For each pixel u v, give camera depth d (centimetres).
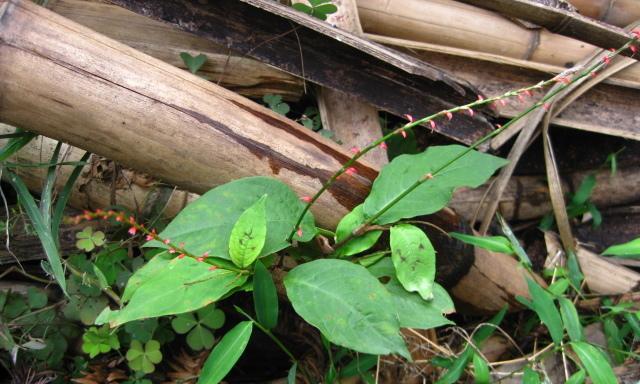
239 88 72
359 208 56
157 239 46
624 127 75
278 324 68
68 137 53
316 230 54
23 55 49
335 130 73
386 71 66
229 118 54
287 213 52
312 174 57
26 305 64
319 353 66
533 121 73
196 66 69
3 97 50
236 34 65
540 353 65
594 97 76
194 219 51
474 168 55
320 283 49
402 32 75
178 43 70
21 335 64
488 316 71
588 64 73
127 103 51
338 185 57
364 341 47
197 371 65
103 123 52
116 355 66
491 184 77
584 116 75
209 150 54
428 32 75
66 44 50
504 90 75
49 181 57
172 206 67
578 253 75
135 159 55
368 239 55
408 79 66
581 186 81
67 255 67
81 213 68
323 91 73
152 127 52
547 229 80
